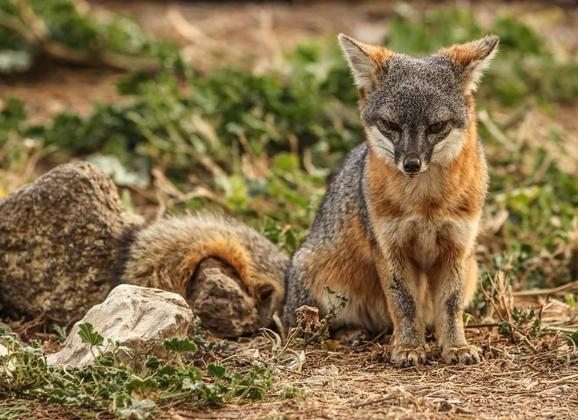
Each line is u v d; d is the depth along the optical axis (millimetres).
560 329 10500
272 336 10891
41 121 17938
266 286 11555
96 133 16438
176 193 14664
